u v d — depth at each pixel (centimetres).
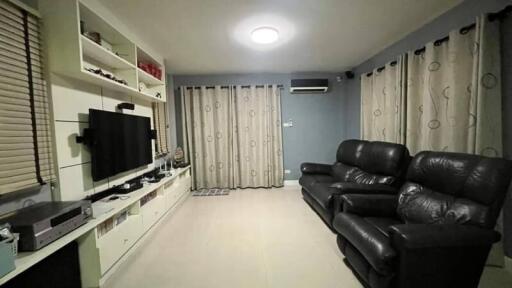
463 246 141
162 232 276
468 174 162
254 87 455
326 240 250
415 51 264
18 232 128
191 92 452
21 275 142
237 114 459
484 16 185
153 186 268
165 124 404
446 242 138
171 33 258
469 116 202
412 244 135
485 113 189
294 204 369
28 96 158
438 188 186
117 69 256
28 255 127
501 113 187
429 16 238
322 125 476
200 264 210
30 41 160
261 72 454
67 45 171
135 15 216
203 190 453
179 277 192
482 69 188
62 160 182
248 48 311
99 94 226
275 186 471
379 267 145
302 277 189
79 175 199
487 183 149
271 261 213
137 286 182
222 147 459
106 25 212
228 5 203
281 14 221
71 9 169
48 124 172
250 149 464
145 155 302
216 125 459
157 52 321
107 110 238
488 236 141
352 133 455
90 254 172
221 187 465
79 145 199
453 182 171
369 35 282
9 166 145
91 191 212
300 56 356
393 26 259
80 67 173
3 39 143
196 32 257
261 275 193
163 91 339
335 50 334
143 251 233
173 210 338
